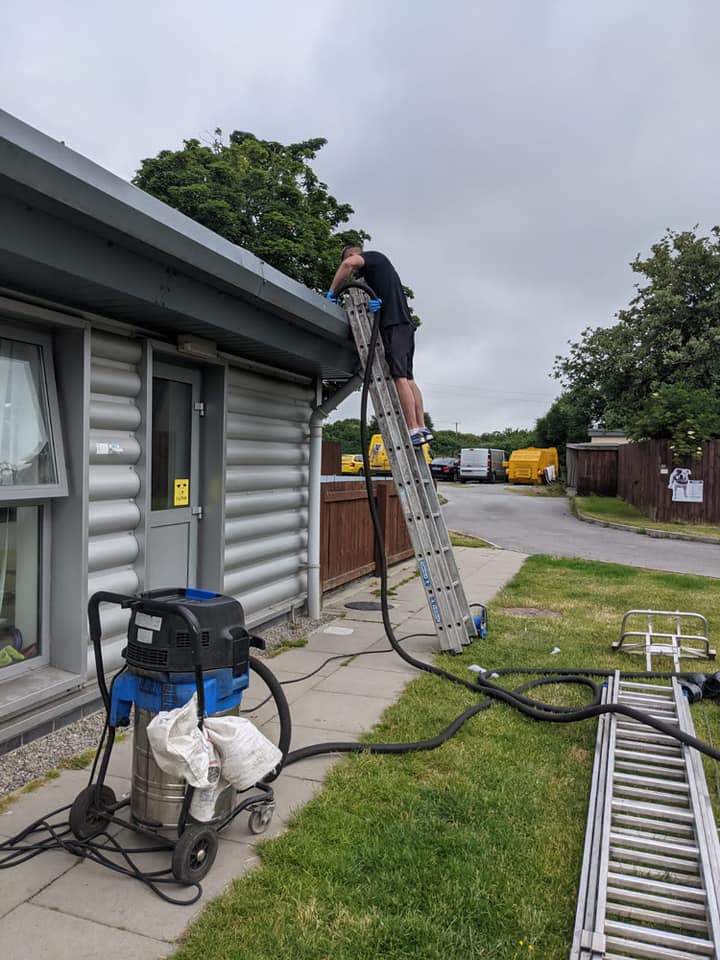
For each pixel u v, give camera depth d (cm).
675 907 270
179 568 567
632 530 1875
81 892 275
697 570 1254
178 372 549
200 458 588
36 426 407
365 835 318
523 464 4072
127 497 472
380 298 632
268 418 677
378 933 253
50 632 431
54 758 387
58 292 374
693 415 1970
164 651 290
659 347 2927
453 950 246
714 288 2898
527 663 612
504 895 279
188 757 267
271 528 679
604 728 421
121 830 319
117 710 304
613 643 661
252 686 530
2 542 403
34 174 272
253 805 319
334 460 1747
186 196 2230
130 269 364
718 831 333
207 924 256
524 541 1648
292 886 279
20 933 251
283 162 2534
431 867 295
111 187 310
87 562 423
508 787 371
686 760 380
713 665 625
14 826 319
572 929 262
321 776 379
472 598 913
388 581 998
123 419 461
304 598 758
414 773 386
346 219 2803
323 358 620
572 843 319
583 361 3145
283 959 240
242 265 421
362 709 484
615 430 4025
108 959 239
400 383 641
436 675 558
